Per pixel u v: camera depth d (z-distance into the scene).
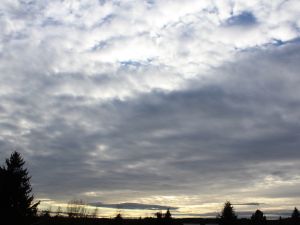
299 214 67.19
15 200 33.03
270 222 68.00
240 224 54.97
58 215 69.25
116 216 65.00
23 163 34.25
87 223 71.56
